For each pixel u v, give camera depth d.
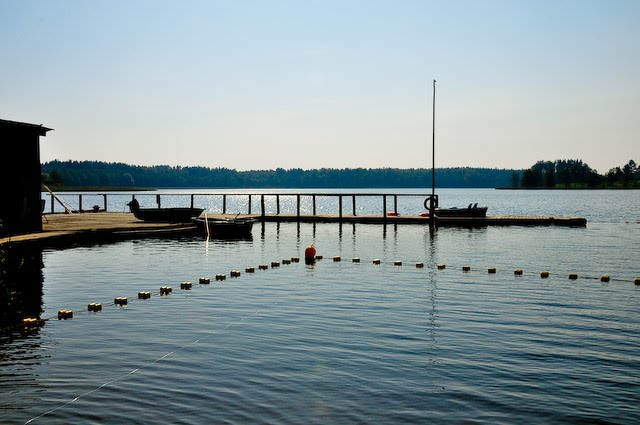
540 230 43.12
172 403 8.96
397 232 41.28
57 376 10.14
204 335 12.87
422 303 16.62
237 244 33.09
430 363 10.91
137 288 18.81
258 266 23.92
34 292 18.00
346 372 10.38
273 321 14.23
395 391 9.49
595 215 70.25
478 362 10.98
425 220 47.12
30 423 8.27
